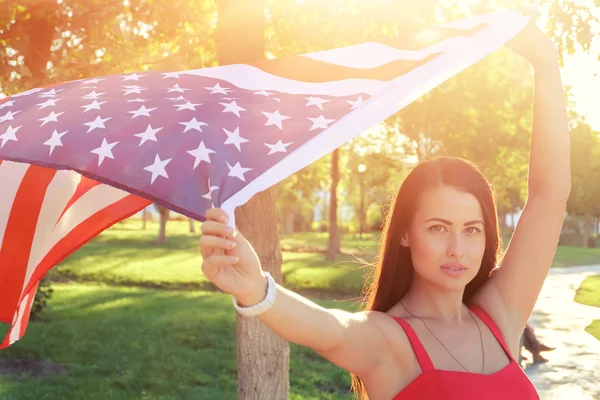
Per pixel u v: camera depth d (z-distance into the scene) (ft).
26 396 28.73
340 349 6.10
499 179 106.22
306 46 22.43
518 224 8.23
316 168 129.08
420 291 7.19
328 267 95.40
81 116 5.71
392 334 6.45
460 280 6.77
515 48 8.43
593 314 61.72
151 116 5.55
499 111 41.60
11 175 8.58
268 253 19.74
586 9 18.19
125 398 29.43
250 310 5.27
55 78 17.94
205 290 74.28
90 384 31.17
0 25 17.60
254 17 19.97
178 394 30.42
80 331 42.32
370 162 107.86
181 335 42.32
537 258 7.95
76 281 79.71
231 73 7.14
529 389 6.77
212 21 23.72
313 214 268.41
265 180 4.94
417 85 6.23
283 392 20.03
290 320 5.50
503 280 7.92
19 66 17.13
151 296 61.82
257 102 5.99
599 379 37.58
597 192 185.98
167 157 5.08
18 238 8.71
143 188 4.95
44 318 46.88
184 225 296.71
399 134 86.74
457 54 6.86
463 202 6.73
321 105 5.96
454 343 6.77
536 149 8.25
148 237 177.99
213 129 5.30
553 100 8.26
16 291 8.79
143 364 34.99
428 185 6.82
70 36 19.34
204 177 4.95
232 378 33.78
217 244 4.82
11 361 34.81
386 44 7.52
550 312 62.75
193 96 6.19
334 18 20.62
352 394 31.60
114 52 19.97
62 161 5.25
